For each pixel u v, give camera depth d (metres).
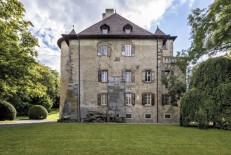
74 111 29.23
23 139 11.59
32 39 20.58
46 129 15.57
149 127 17.12
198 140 11.50
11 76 19.62
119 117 28.30
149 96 29.67
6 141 11.02
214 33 20.31
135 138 11.99
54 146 9.88
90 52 30.17
